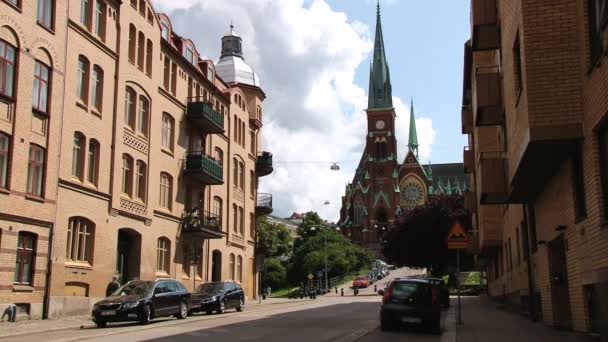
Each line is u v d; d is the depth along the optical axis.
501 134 26.39
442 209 60.69
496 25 24.28
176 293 24.95
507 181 21.64
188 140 39.94
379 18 143.88
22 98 23.72
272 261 100.19
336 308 34.53
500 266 38.12
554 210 17.50
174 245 37.25
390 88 140.88
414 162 137.50
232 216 47.50
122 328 20.72
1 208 22.41
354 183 145.25
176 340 16.02
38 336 17.55
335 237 110.31
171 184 37.31
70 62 27.06
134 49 33.00
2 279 22.38
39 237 24.61
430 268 62.78
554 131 14.27
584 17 13.67
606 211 13.05
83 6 28.61
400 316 18.94
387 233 64.56
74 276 26.92
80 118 27.75
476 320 23.08
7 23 22.95
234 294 31.80
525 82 14.64
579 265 15.02
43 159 25.16
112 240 30.27
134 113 32.94
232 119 47.78
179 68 38.69
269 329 19.80
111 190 30.27
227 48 56.44
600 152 13.30
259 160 54.22
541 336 16.20
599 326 13.31
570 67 14.41
